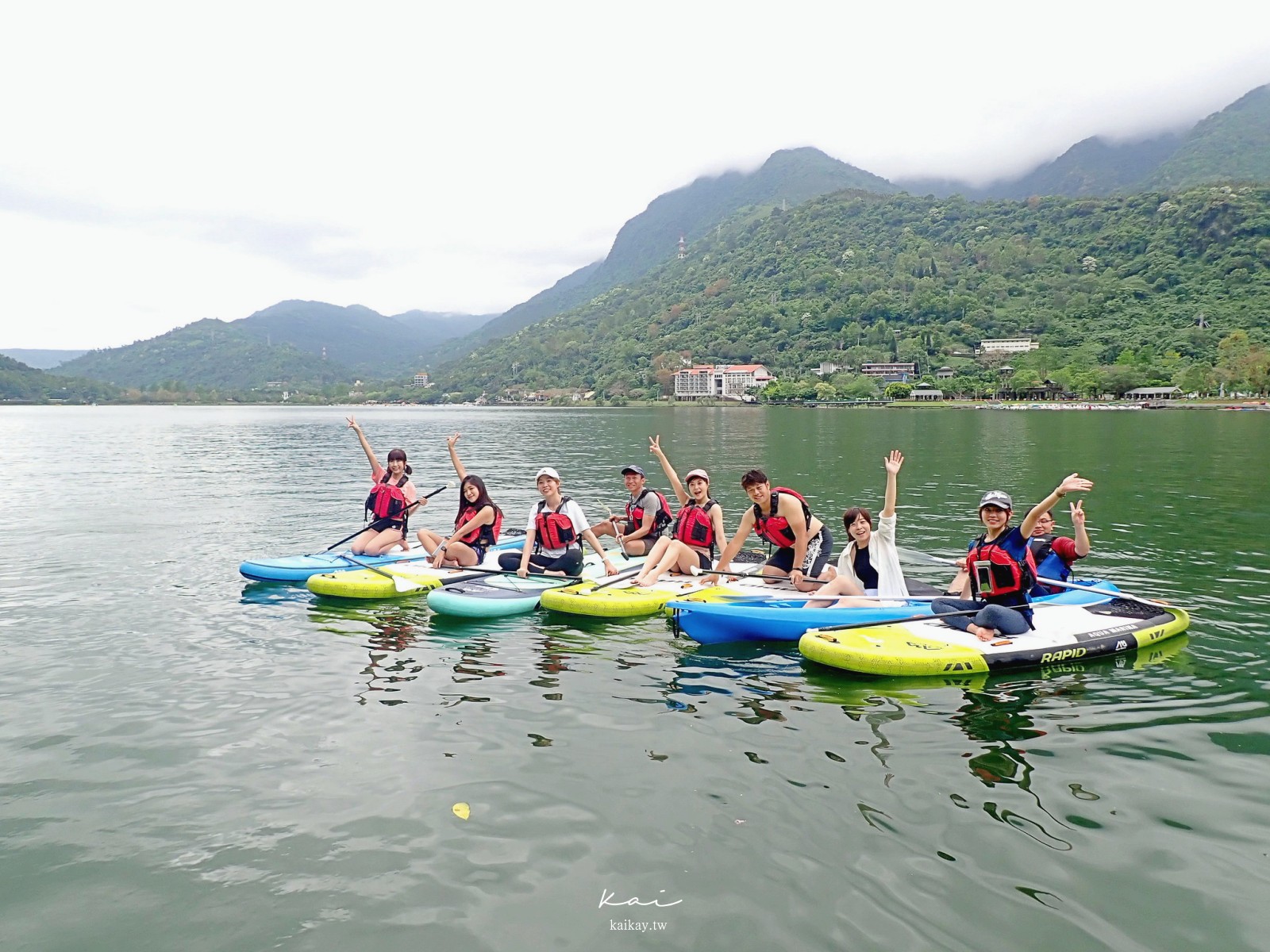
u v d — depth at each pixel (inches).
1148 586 390.9
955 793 190.2
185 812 183.9
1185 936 139.6
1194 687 259.3
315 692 258.1
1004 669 276.1
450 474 1025.5
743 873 159.0
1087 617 306.8
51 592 394.9
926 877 157.0
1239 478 858.8
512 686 263.1
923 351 6245.1
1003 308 6614.2
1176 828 174.1
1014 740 219.8
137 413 5408.5
